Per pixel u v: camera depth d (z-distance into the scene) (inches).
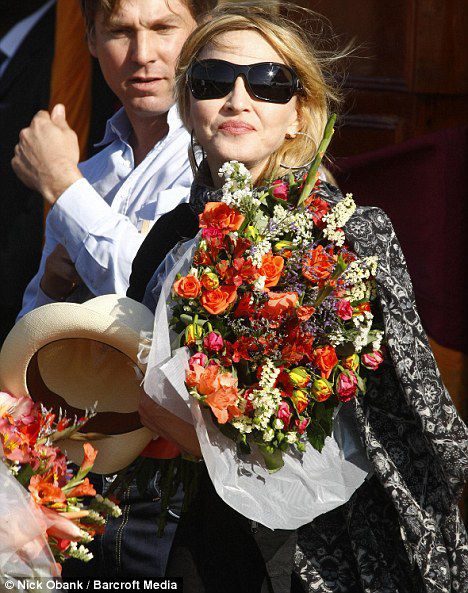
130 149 307.9
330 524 223.0
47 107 454.9
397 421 215.6
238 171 211.3
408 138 395.2
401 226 361.1
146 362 206.8
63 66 440.5
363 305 205.5
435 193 355.3
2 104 472.7
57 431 209.2
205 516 223.8
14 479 183.3
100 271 270.2
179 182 281.1
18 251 477.1
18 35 471.8
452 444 206.5
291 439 203.3
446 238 356.5
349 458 216.1
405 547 214.4
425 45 389.4
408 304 208.2
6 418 197.3
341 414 217.5
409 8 389.4
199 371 197.8
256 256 199.5
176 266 209.9
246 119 219.0
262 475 209.0
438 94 394.6
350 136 396.8
